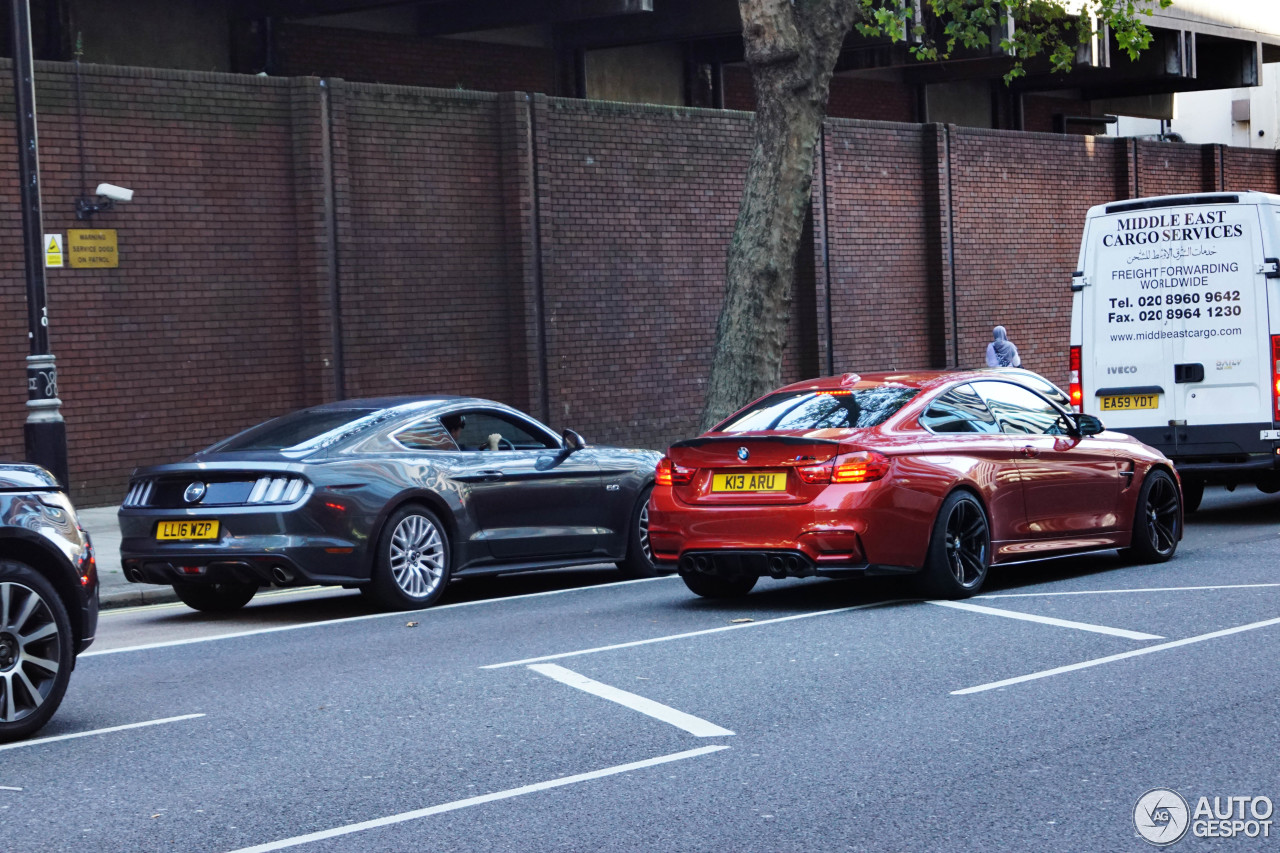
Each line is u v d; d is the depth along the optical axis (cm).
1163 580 1103
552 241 2211
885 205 2711
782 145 1755
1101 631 899
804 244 2589
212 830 549
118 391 1814
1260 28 3381
